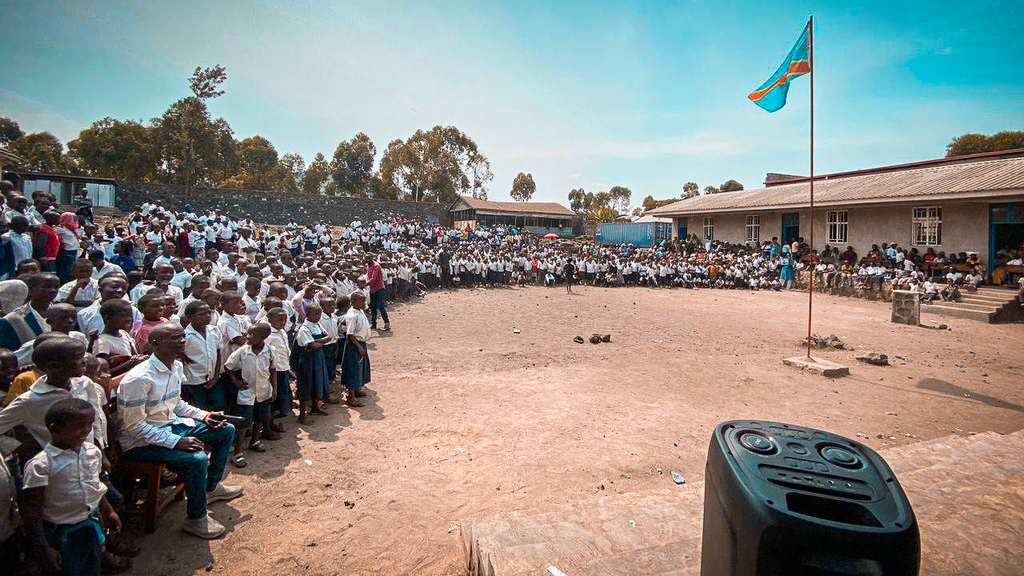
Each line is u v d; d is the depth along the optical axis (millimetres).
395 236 28469
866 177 25156
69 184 25438
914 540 1507
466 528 3727
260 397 5211
